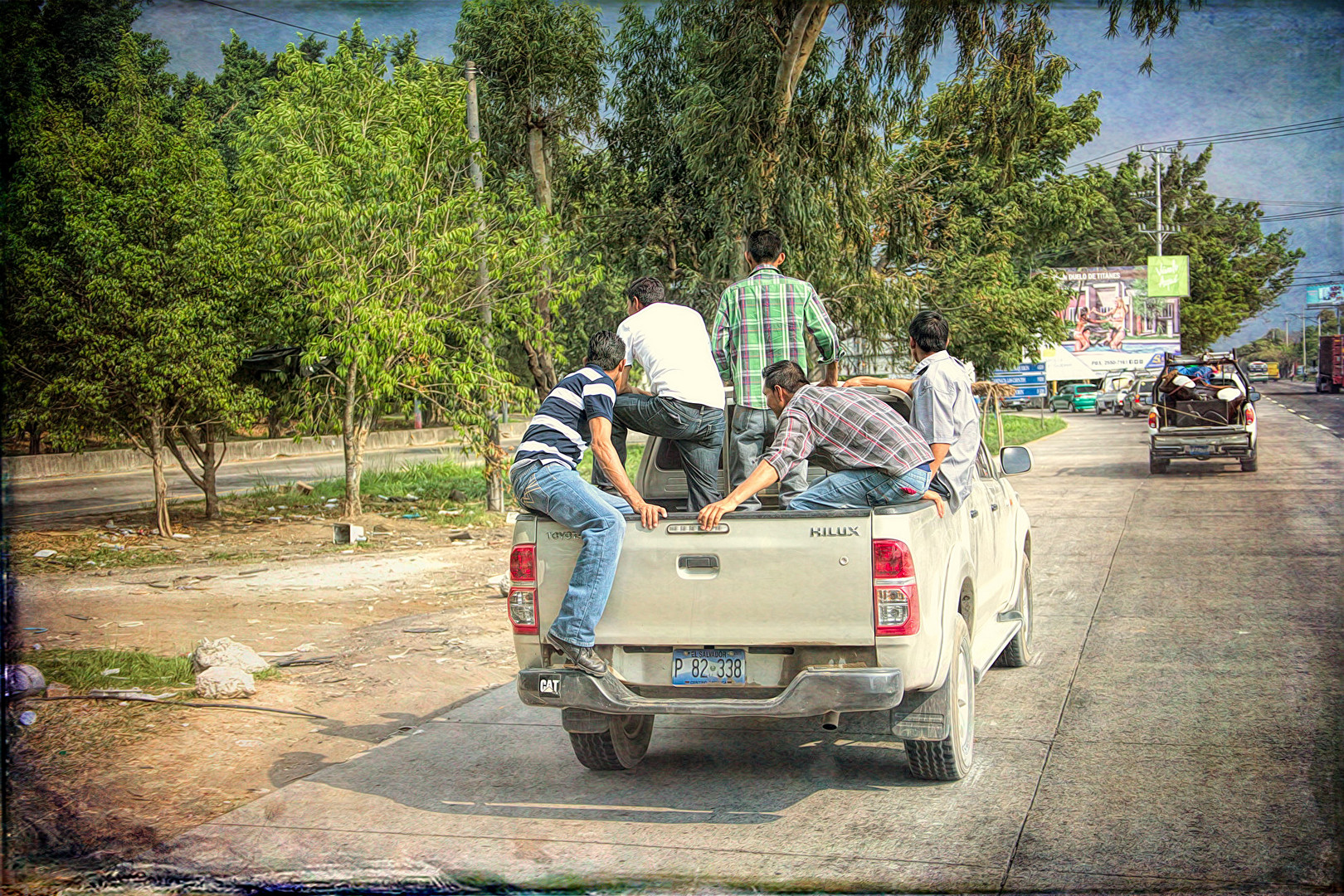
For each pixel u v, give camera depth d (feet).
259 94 52.16
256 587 35.88
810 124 57.26
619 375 17.54
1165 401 70.38
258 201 48.29
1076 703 20.53
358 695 22.90
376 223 47.75
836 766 17.75
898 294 62.44
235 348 47.11
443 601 33.37
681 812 15.80
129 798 16.63
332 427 54.60
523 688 15.34
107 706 21.52
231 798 16.71
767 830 14.94
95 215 42.45
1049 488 63.41
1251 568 34.55
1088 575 34.60
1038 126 48.65
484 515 53.98
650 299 19.84
